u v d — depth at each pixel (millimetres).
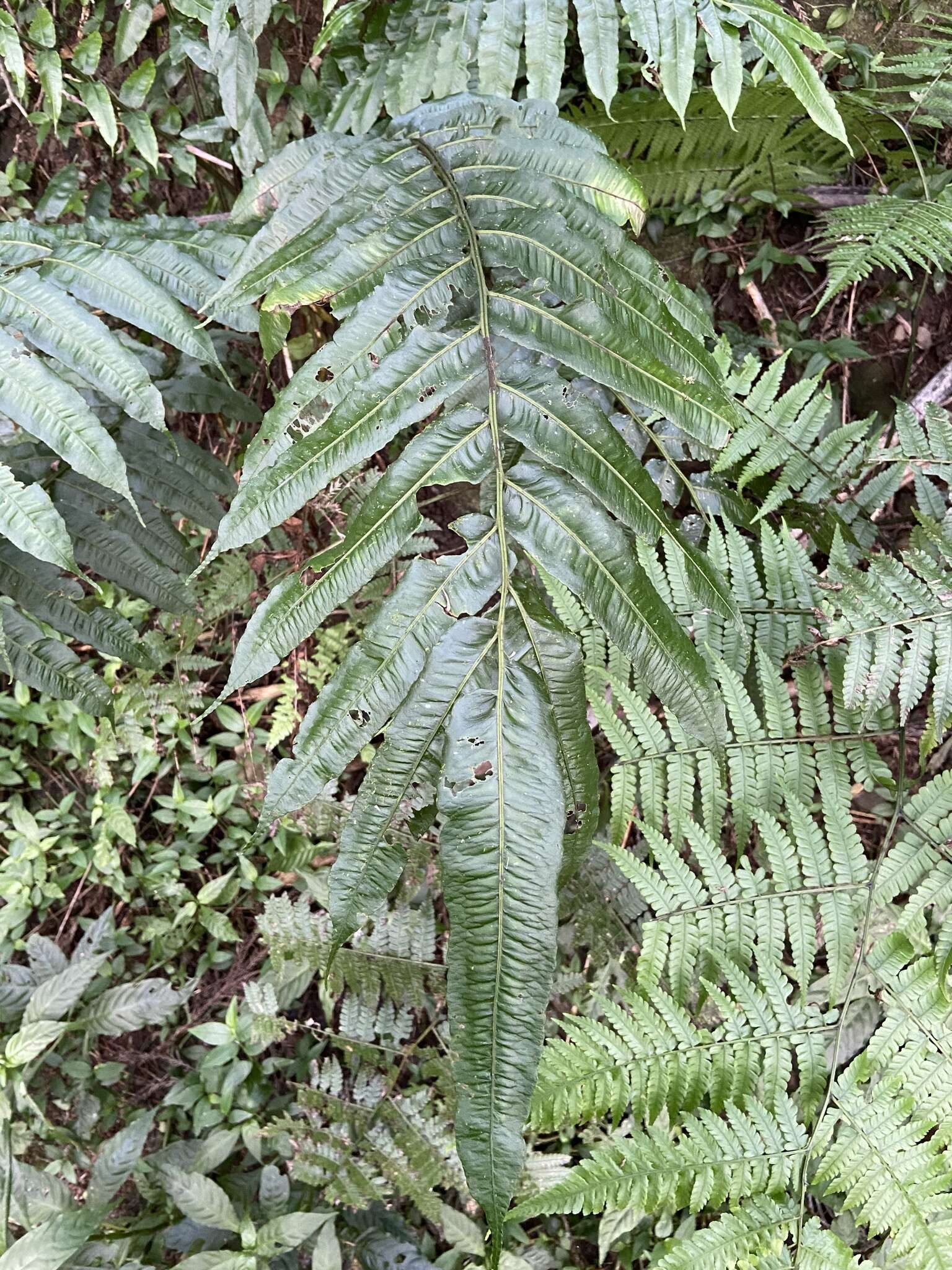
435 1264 897
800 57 579
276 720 1120
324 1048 1094
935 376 1061
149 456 838
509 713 418
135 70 1058
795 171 1014
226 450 1192
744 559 771
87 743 1219
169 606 832
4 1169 906
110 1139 1041
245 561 1081
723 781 779
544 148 572
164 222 692
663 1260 646
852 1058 775
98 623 797
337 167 576
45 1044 976
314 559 450
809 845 721
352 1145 932
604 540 446
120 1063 1117
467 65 668
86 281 609
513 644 429
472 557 442
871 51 1007
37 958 1103
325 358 491
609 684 763
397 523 449
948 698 704
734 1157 671
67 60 1025
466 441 458
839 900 717
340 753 433
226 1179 1004
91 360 584
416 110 600
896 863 719
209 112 1052
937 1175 662
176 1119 1112
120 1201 1033
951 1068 685
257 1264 832
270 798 433
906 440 805
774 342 1096
